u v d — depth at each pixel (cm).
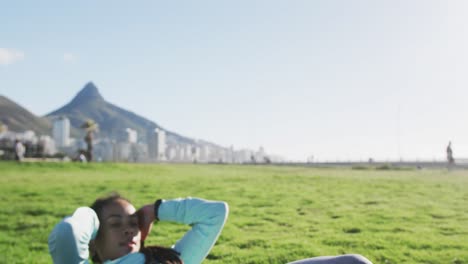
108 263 326
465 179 2584
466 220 1300
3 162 3794
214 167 4528
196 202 375
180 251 367
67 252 281
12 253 1016
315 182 2442
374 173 3388
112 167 3834
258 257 903
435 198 1764
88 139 6694
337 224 1260
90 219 311
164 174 3291
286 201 1734
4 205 1667
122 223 334
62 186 2236
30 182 2470
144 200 1789
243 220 1344
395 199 1748
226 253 940
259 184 2355
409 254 909
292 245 1004
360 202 1689
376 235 1095
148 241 1081
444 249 950
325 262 343
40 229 1274
